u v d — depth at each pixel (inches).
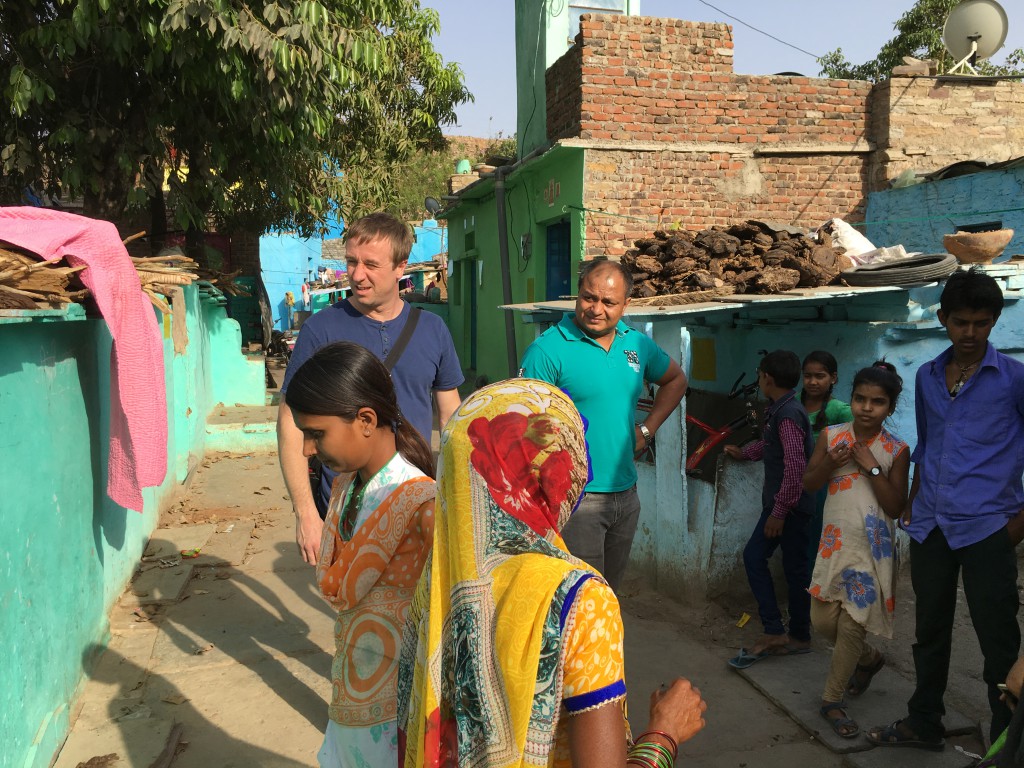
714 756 129.0
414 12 524.4
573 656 45.2
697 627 178.9
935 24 634.8
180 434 319.6
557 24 421.7
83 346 166.6
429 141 621.0
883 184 367.9
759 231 244.5
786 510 154.4
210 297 443.8
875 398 131.4
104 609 176.4
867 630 133.0
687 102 359.6
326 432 68.6
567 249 414.9
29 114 306.5
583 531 133.3
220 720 143.6
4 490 113.7
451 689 48.3
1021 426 116.6
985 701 143.2
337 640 75.7
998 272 192.4
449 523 49.0
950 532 118.1
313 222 516.1
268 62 271.9
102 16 273.4
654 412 149.1
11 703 111.5
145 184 323.0
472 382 620.4
